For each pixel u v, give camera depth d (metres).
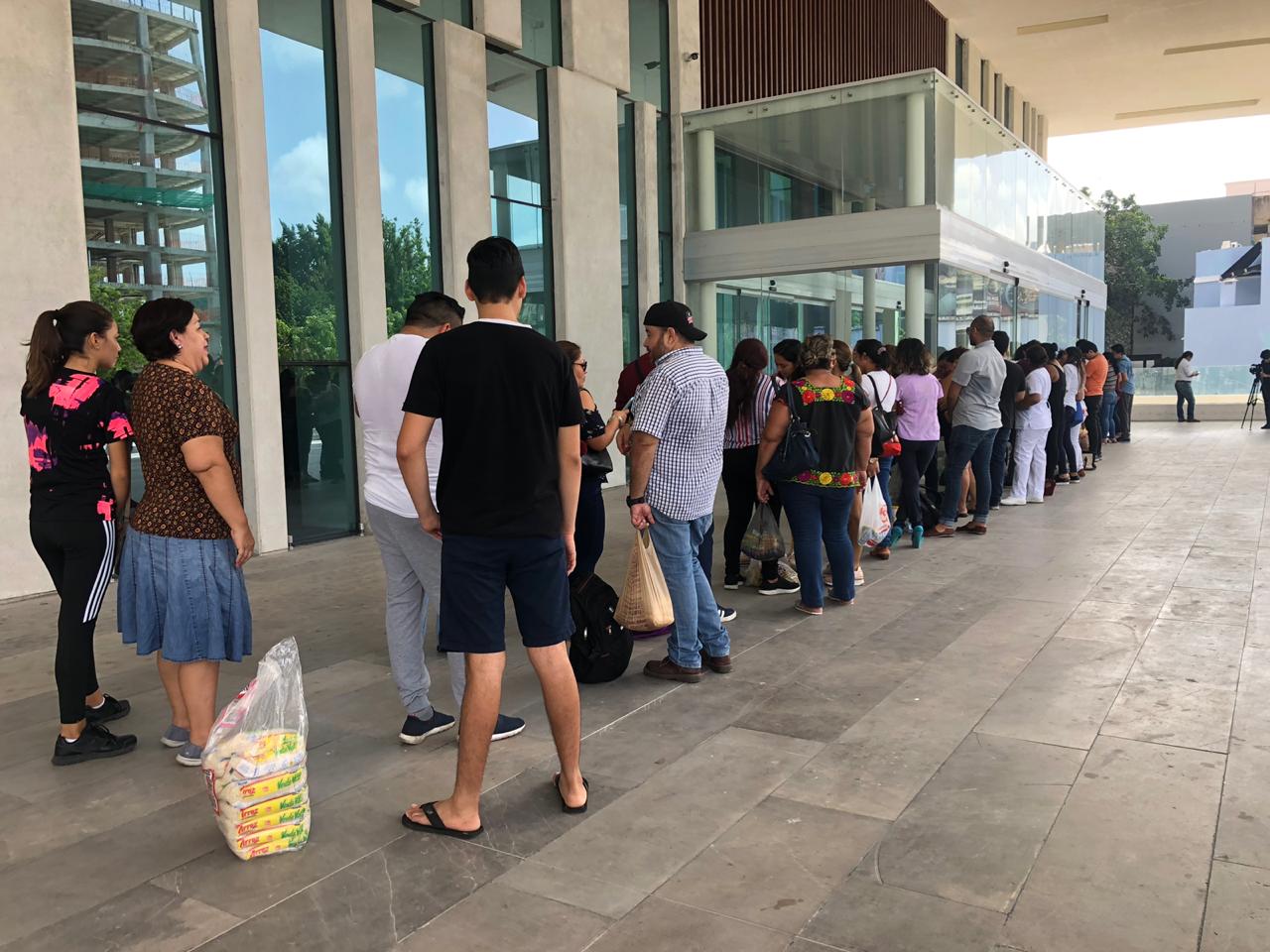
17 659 4.86
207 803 3.17
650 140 12.62
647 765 3.38
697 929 2.35
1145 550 6.95
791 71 15.43
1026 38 21.34
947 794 3.06
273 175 7.82
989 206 13.20
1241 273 46.75
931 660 4.49
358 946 2.32
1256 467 12.11
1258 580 5.91
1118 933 2.28
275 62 7.82
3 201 5.99
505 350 2.79
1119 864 2.60
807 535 5.31
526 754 3.51
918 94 11.37
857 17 17.11
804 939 2.30
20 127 6.06
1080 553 6.93
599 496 5.15
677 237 13.17
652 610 4.26
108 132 6.77
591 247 11.28
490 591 2.82
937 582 6.13
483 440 2.78
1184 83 25.16
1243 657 4.39
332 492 8.44
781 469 5.17
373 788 3.24
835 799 3.06
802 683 4.22
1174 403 22.80
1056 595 5.68
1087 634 4.85
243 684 4.38
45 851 2.85
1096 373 12.38
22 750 3.66
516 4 10.08
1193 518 8.36
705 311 13.27
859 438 5.75
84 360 3.57
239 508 3.31
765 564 5.95
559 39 10.97
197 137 7.29
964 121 12.15
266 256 7.59
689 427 4.09
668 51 13.05
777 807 3.01
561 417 2.91
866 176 11.74
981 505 7.91
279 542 7.75
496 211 10.23
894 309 11.67
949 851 2.70
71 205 6.35
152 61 7.00
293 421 8.07
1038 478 9.63
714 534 8.16
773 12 15.02
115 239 6.83
